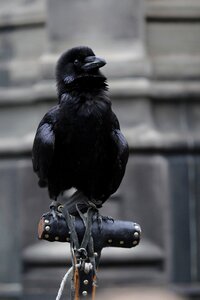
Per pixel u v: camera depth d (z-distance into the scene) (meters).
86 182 5.94
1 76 14.80
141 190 13.63
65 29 14.14
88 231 5.19
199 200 13.91
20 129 14.42
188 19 14.54
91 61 5.82
